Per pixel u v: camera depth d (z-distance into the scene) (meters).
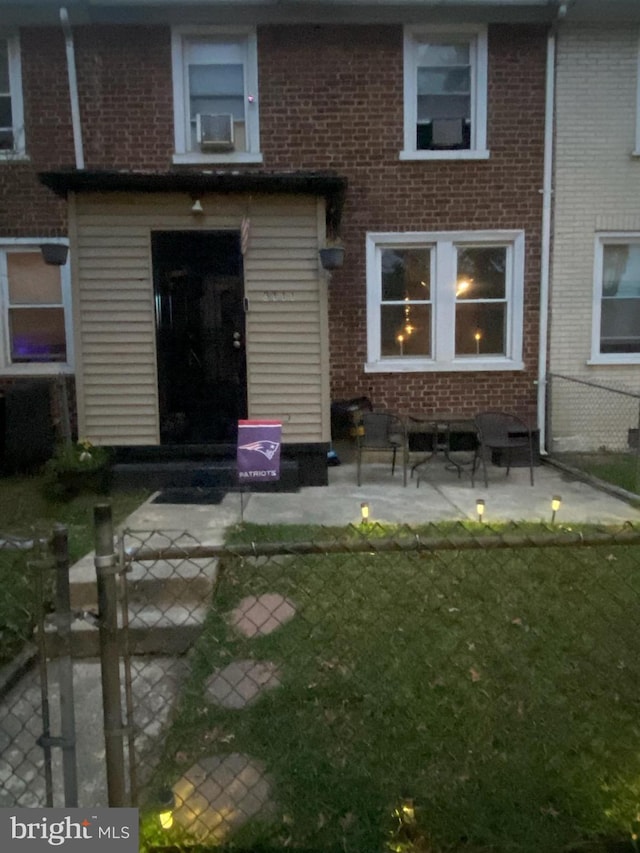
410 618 3.72
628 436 8.99
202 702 3.04
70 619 2.08
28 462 7.68
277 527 5.39
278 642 3.50
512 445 7.46
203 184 6.87
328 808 2.40
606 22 8.37
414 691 3.08
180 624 3.72
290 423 7.38
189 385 7.36
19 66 8.41
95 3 7.96
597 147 8.61
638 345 9.17
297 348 7.30
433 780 2.53
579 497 6.89
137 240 7.13
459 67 8.66
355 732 2.81
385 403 8.95
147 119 8.45
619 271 9.02
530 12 8.20
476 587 4.09
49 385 8.01
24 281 8.83
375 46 8.40
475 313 9.04
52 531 2.08
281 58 8.40
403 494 6.99
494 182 8.63
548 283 8.82
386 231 8.68
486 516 6.04
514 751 2.69
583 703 3.00
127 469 7.08
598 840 2.27
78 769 2.71
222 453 7.39
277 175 6.72
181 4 7.96
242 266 7.21
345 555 4.53
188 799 2.46
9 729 2.97
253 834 2.29
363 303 8.81
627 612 3.79
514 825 2.32
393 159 8.58
